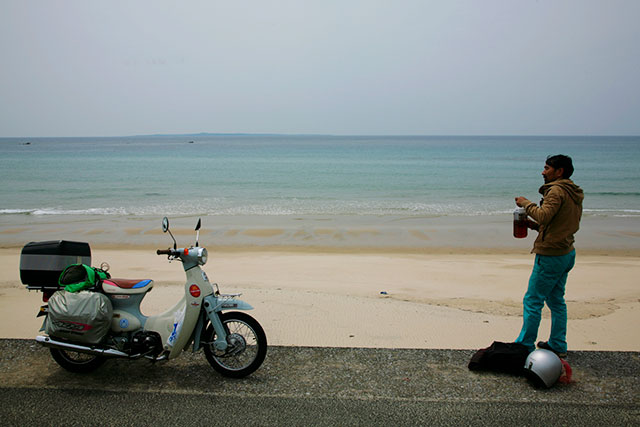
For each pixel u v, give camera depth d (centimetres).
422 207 2598
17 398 371
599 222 2120
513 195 3141
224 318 418
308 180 4131
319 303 779
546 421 337
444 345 568
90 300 396
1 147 15038
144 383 399
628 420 338
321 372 419
